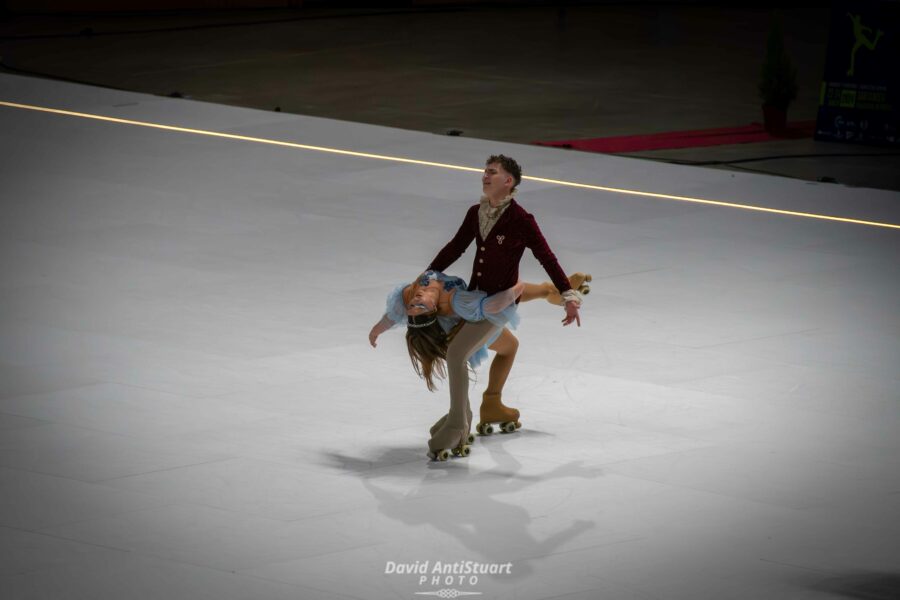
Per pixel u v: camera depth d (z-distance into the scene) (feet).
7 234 130.62
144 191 150.61
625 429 85.56
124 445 80.84
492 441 83.30
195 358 96.78
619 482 77.05
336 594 63.00
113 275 117.91
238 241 130.72
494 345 82.33
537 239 79.66
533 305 111.86
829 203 156.15
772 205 153.99
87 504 72.49
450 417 79.51
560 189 158.61
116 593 62.59
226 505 72.74
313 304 110.52
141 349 98.43
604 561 67.10
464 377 79.30
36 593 62.39
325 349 99.40
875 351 102.37
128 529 69.51
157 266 121.08
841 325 108.88
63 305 108.68
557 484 76.64
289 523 70.69
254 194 151.02
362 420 85.97
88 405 87.10
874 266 128.26
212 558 66.44
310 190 153.69
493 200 79.51
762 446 83.25
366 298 112.57
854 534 70.95
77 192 149.18
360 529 70.13
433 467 78.84
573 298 79.51
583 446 82.58
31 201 144.46
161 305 109.29
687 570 66.33
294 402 88.74
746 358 99.96
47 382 91.15
